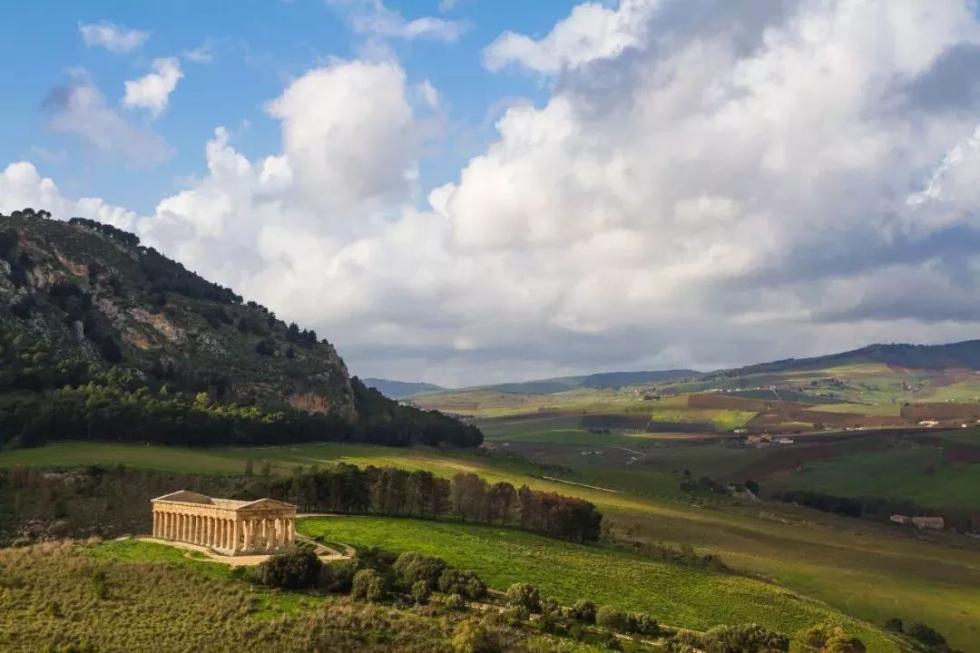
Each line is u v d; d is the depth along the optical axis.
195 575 128.75
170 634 109.31
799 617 161.00
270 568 128.38
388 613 120.56
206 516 153.50
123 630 109.94
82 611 115.56
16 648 104.06
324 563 137.75
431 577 136.25
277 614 116.75
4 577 126.25
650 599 154.12
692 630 139.75
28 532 178.38
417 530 178.38
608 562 178.62
